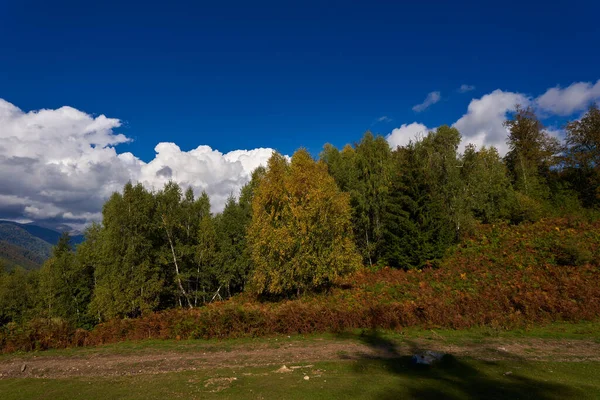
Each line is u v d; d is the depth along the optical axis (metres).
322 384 9.56
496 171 38.78
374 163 36.34
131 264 30.06
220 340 16.33
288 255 24.23
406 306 18.20
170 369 12.20
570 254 25.61
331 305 20.73
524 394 8.47
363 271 31.00
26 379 11.80
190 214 36.12
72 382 11.14
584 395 8.38
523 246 29.75
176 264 33.06
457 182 34.44
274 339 16.11
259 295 28.42
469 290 22.88
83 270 41.81
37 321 17.22
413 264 30.20
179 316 18.28
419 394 8.59
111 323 18.03
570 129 40.91
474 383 9.38
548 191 40.47
